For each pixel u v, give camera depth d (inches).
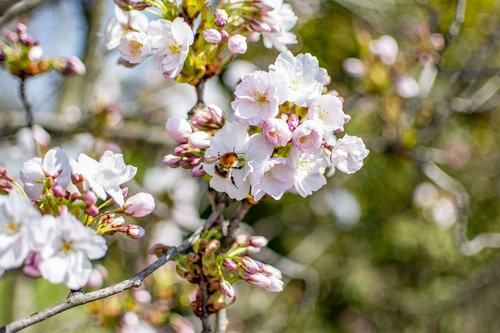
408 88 39.5
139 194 23.6
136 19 25.9
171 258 23.9
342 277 68.6
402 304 65.3
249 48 55.9
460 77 40.7
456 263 62.2
